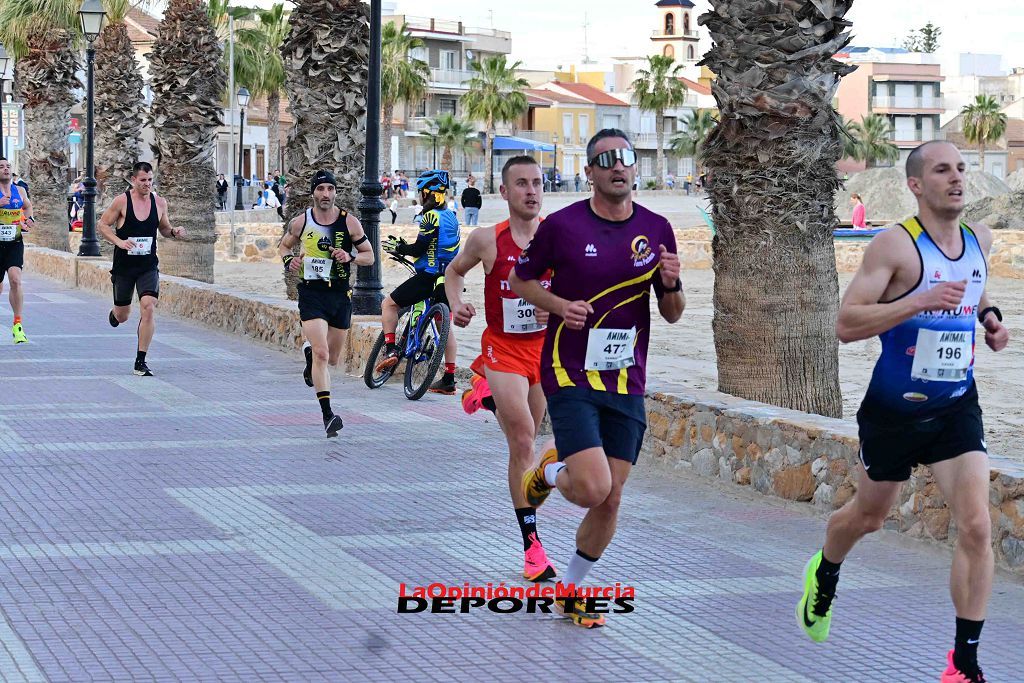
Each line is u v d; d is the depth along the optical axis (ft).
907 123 406.41
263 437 36.73
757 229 34.22
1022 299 87.71
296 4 62.80
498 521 27.73
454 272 24.95
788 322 34.30
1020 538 23.98
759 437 30.19
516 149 364.17
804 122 34.01
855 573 24.38
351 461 33.68
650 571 24.22
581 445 19.92
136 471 31.94
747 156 34.22
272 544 25.52
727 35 34.14
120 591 22.26
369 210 52.11
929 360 18.21
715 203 34.83
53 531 26.17
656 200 285.02
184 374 48.88
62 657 18.93
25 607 21.24
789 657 19.74
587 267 19.94
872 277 18.08
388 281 102.89
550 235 20.08
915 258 18.06
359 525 27.14
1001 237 104.53
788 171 34.09
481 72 330.75
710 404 31.78
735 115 34.09
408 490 30.50
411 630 20.59
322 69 62.54
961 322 18.30
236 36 242.99
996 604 22.65
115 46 115.85
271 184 214.90
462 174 357.20
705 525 27.68
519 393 23.77
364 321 50.44
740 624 21.26
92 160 94.07
